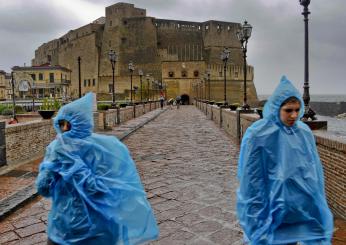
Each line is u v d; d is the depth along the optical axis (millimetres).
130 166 3217
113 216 2965
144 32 93125
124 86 89688
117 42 92312
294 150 2945
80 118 2982
